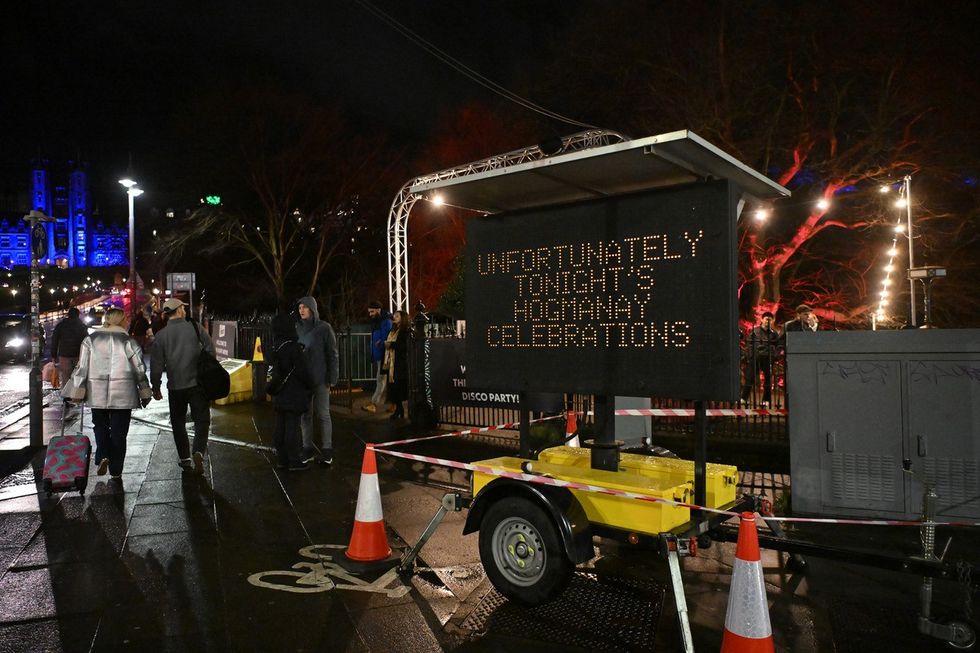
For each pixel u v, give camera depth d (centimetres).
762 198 503
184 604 459
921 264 2261
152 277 4622
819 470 657
